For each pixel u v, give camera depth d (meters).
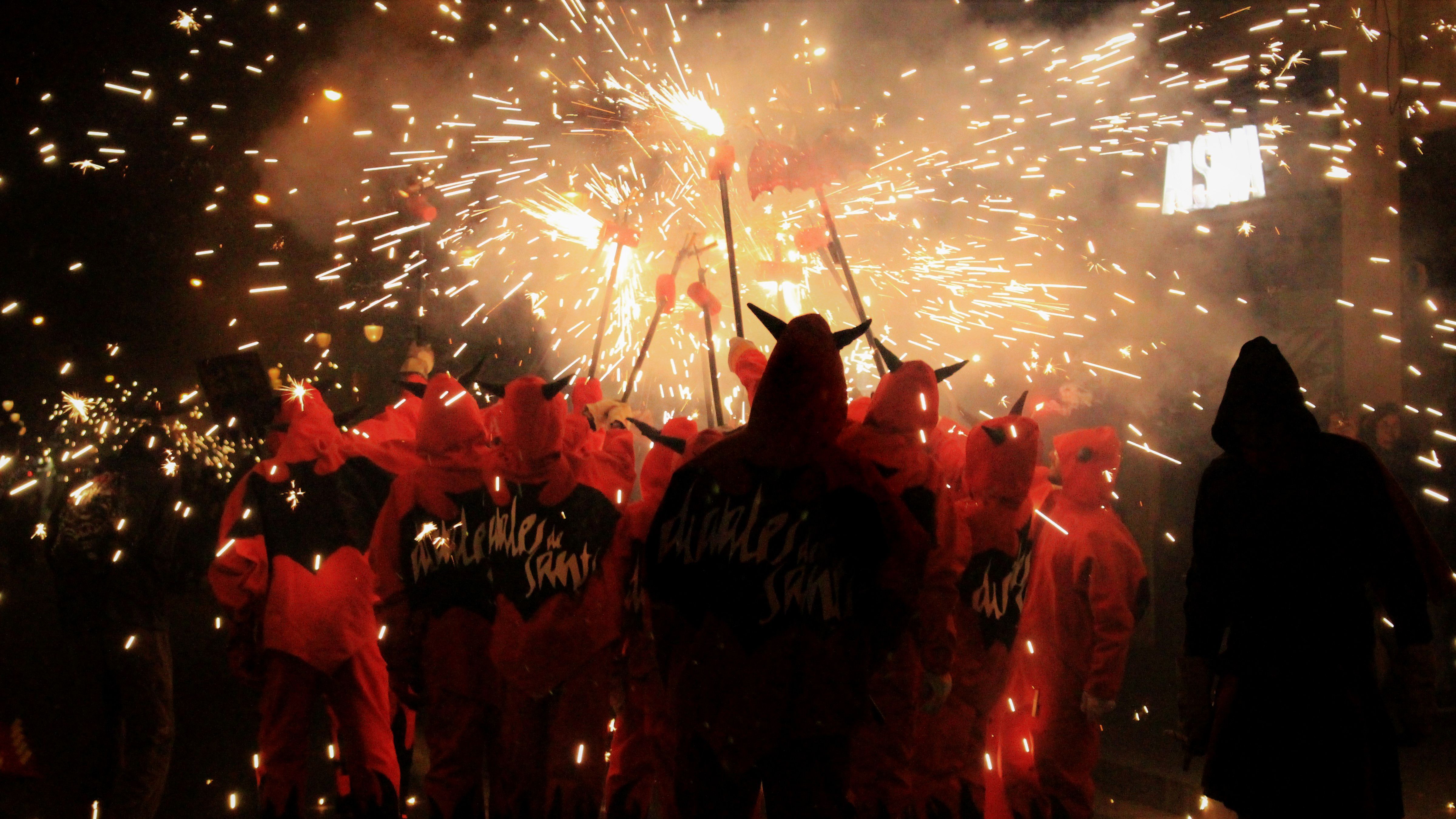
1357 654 3.70
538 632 4.88
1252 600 3.78
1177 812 6.46
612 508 5.10
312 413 5.43
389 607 5.01
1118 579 5.07
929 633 4.50
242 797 6.73
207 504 6.23
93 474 6.02
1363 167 9.09
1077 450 5.30
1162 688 8.84
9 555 10.60
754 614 3.82
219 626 5.51
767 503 3.87
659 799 6.49
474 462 5.04
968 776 4.96
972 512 5.08
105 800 5.86
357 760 5.07
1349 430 7.55
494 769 5.03
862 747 4.51
